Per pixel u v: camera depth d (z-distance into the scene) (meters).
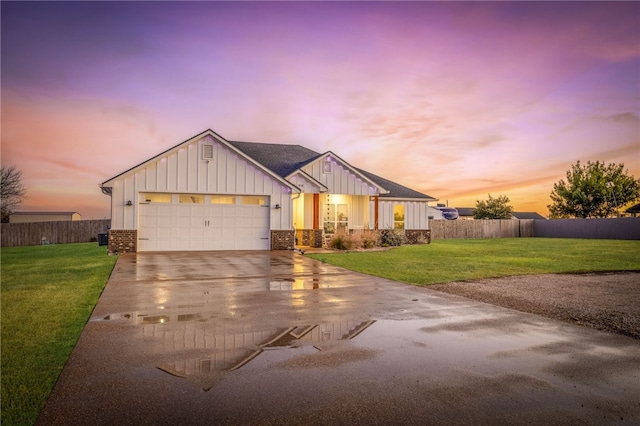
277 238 20.28
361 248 21.28
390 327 6.45
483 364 4.86
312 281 11.02
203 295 8.98
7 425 3.35
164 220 18.97
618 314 7.43
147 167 18.67
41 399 3.84
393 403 3.79
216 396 3.88
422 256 18.27
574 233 38.00
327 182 23.34
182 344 5.48
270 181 20.31
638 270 13.60
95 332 6.05
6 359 4.95
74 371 4.48
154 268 13.37
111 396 3.85
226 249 19.78
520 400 3.90
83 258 16.83
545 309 7.81
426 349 5.39
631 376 4.53
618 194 46.06
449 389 4.12
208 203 19.55
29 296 8.85
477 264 15.23
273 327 6.40
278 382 4.23
